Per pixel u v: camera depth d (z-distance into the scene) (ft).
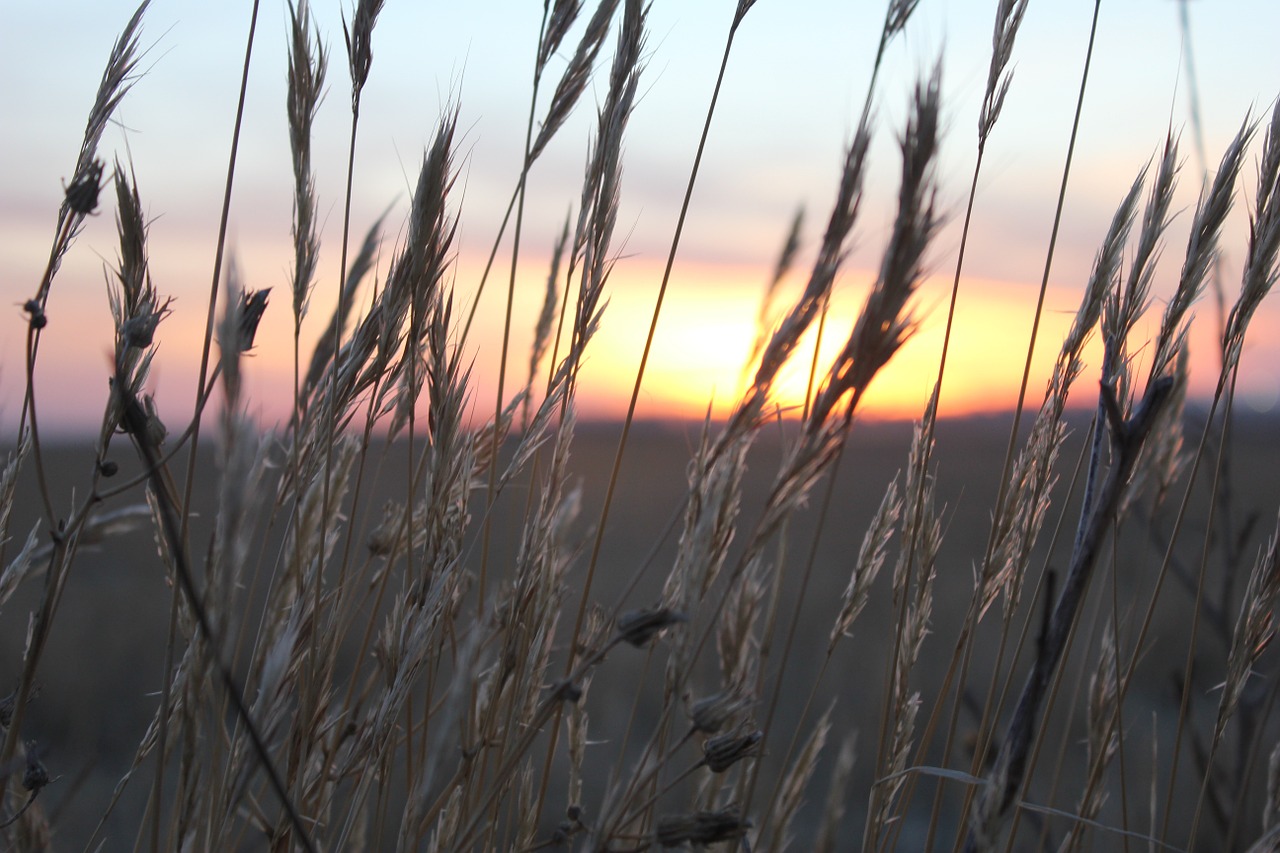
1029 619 1.65
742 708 1.28
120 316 1.40
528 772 1.59
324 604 1.48
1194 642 1.67
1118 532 1.69
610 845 1.29
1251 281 1.64
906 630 1.65
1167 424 1.79
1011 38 1.71
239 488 1.12
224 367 1.11
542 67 1.59
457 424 1.50
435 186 1.51
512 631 1.47
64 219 1.41
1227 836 1.77
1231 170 1.61
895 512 1.64
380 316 1.50
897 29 1.27
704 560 1.27
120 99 1.46
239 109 1.46
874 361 1.17
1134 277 1.67
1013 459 1.72
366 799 1.58
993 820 1.27
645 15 1.59
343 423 1.50
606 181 1.58
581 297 1.58
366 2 1.53
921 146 1.14
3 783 1.42
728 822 1.26
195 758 1.32
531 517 1.63
